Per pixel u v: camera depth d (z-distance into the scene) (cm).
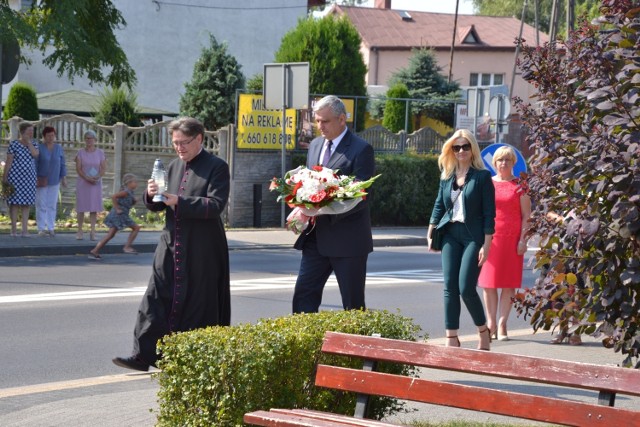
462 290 938
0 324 1130
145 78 4544
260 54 4822
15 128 2578
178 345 568
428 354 505
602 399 454
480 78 6488
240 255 2036
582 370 457
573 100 615
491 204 935
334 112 829
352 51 3538
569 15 2944
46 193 2045
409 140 3083
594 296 614
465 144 934
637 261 582
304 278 842
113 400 757
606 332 626
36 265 1708
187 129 770
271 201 2664
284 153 2423
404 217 2909
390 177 2841
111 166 2567
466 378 859
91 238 2023
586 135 595
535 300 691
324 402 601
